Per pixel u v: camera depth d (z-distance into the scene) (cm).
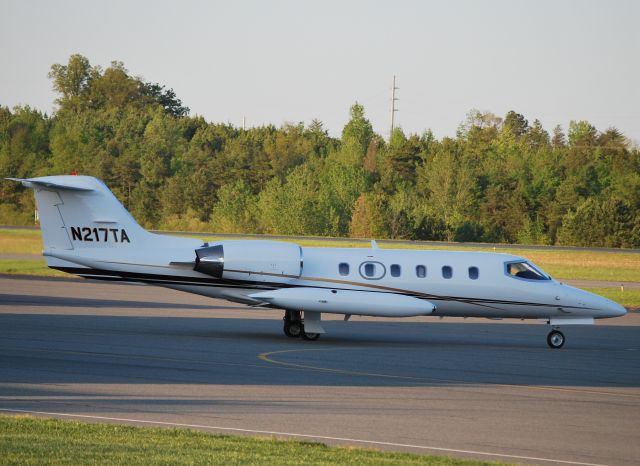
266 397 6128
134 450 4244
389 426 5359
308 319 9725
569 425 5597
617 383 7406
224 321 11362
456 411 5909
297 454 4350
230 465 4025
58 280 17038
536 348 9956
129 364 7412
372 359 8356
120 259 9712
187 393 6159
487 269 10162
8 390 6003
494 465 4378
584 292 10344
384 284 9912
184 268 9794
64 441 4381
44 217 9644
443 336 10812
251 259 9769
